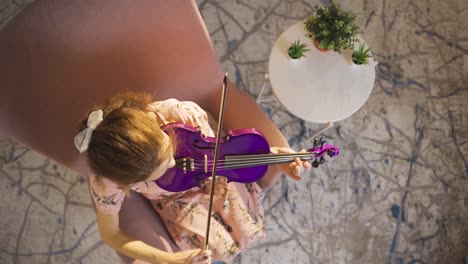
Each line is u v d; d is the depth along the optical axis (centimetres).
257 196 154
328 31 156
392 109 216
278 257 199
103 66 127
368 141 212
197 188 142
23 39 114
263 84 197
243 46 213
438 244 210
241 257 197
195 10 133
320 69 164
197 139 124
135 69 133
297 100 161
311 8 219
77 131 114
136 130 99
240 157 130
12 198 194
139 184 125
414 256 207
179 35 134
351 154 210
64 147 125
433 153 216
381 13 223
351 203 207
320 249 202
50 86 120
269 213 202
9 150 197
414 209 210
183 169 122
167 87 143
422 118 218
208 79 148
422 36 224
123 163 98
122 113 101
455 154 217
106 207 120
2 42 112
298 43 161
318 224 203
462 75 224
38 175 196
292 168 140
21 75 116
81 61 122
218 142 119
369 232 206
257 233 149
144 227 133
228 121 156
